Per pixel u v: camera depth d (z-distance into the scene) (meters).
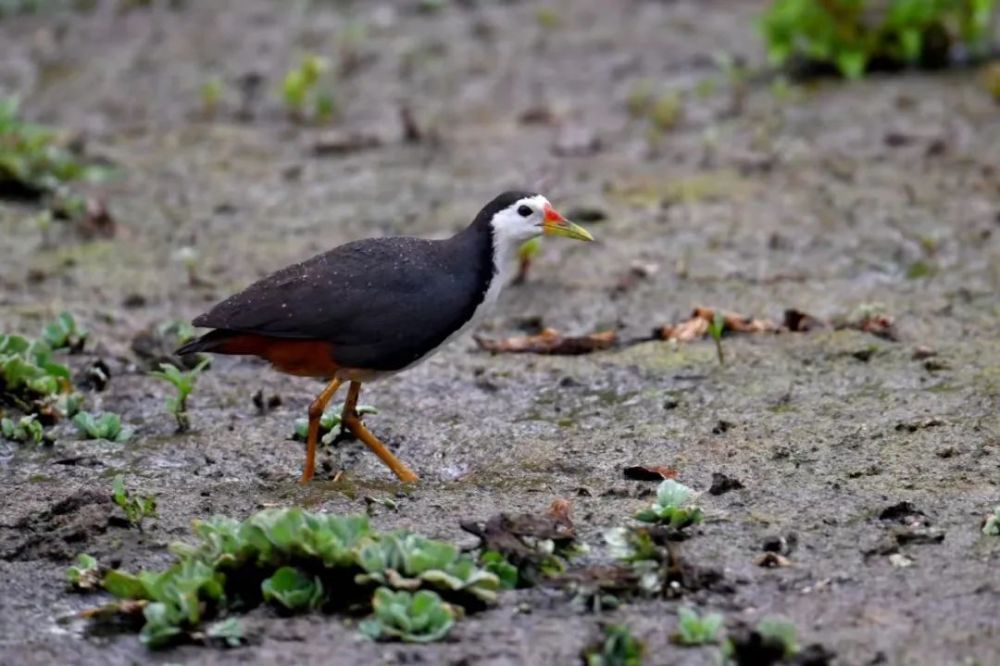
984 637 8.08
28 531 9.76
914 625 8.23
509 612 8.49
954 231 15.72
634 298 14.44
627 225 16.28
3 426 11.38
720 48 22.52
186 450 11.23
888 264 15.04
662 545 9.05
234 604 8.68
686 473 10.45
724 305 14.18
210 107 20.36
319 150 18.92
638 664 7.80
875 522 9.53
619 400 12.04
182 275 15.16
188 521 9.91
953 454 10.58
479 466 10.81
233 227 16.50
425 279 10.39
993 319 13.48
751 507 9.81
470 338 13.60
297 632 8.32
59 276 15.11
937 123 18.89
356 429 10.66
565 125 19.62
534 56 22.58
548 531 9.04
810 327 13.40
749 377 12.33
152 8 25.41
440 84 21.50
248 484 10.57
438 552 8.57
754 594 8.62
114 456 11.14
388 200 17.20
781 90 20.06
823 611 8.40
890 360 12.54
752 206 16.69
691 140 18.95
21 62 22.75
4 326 13.78
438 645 8.14
